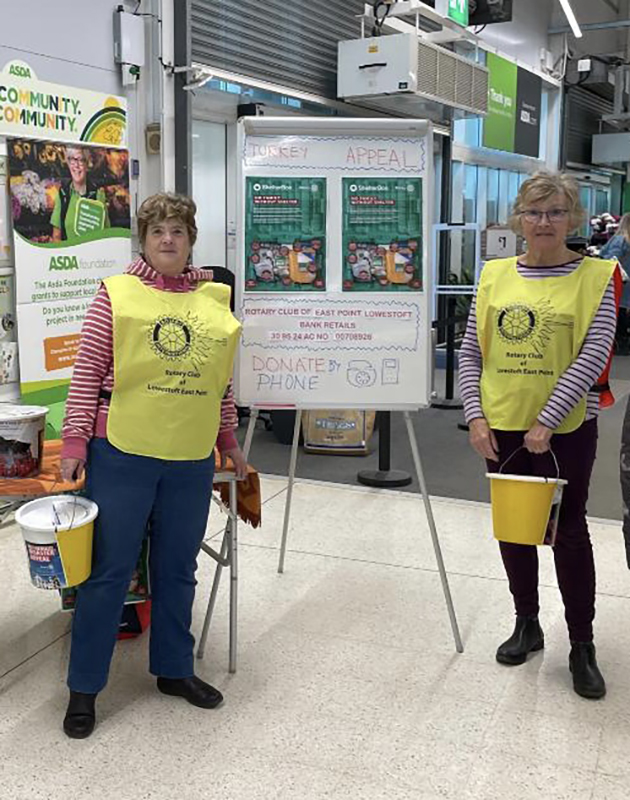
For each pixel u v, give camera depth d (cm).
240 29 532
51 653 274
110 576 226
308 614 301
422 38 622
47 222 410
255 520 273
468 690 252
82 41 429
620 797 204
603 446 550
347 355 284
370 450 533
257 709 241
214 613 300
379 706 243
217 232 594
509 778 211
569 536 249
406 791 205
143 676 260
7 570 338
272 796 203
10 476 240
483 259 640
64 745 223
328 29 629
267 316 283
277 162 279
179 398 221
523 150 1009
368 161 279
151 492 226
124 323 216
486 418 252
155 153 487
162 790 205
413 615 300
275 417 547
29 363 407
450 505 421
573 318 238
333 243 281
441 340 783
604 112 1355
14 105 386
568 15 937
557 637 285
